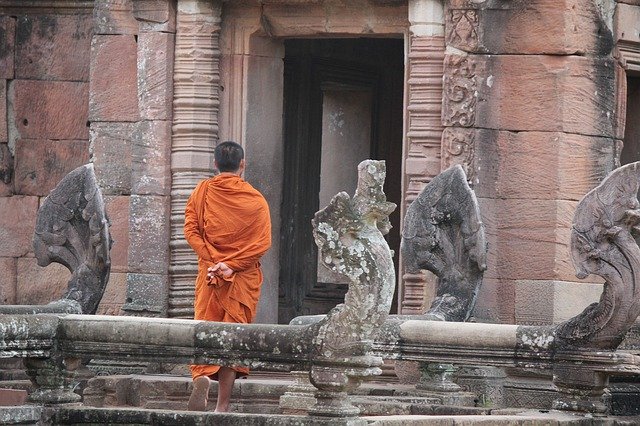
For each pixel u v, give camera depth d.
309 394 33.31
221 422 28.28
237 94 41.47
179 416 28.70
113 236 42.44
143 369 39.81
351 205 26.83
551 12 38.78
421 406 34.00
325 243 26.84
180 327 28.91
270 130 42.12
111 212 42.41
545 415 30.83
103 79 42.44
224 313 32.72
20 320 29.64
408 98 39.66
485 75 38.88
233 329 28.45
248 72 41.44
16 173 46.19
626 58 40.38
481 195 38.94
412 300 38.91
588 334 30.86
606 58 39.59
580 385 30.94
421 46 39.16
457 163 38.88
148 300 41.25
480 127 38.88
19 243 46.06
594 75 39.31
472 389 37.62
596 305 31.00
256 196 33.19
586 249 30.98
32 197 46.03
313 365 27.41
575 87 38.94
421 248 37.50
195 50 41.00
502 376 38.34
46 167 45.97
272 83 42.09
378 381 38.50
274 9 41.16
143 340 29.27
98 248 37.88
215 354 28.59
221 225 32.91
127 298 41.53
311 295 48.78
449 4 39.00
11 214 46.19
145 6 41.25
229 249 32.84
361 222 26.84
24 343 29.69
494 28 38.91
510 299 39.12
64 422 29.78
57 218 38.28
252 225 32.97
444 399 35.72
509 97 39.00
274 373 39.38
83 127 45.72
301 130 48.06
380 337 31.95
